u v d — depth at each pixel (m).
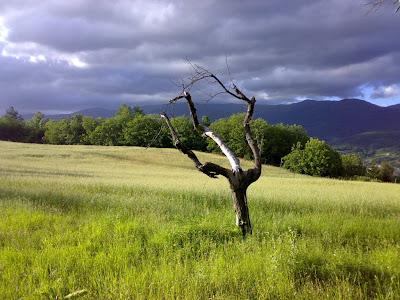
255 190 25.48
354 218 14.85
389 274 7.34
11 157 63.91
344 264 7.71
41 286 6.84
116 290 6.66
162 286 6.73
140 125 111.94
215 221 11.52
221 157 82.19
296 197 20.70
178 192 22.16
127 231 10.55
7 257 8.30
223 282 6.97
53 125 145.88
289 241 8.66
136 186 25.08
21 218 12.65
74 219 13.33
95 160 69.06
